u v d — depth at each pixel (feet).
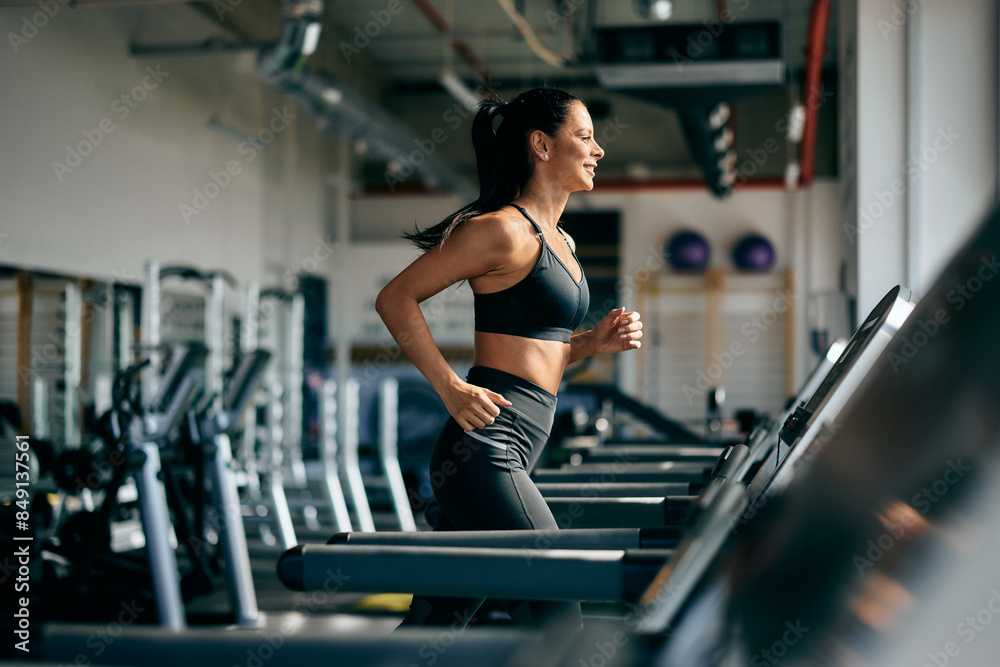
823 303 13.84
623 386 37.27
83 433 18.60
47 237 18.85
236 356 13.52
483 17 30.04
